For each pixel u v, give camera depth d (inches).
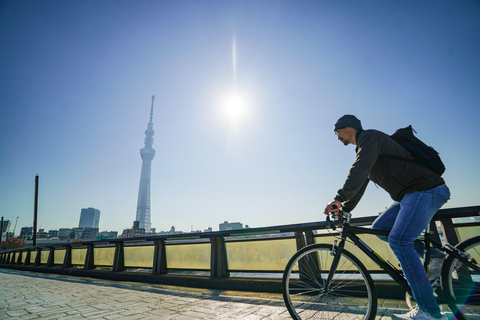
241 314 114.0
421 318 72.7
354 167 78.2
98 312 130.1
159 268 240.2
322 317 88.8
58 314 130.4
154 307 135.5
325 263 92.0
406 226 74.5
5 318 127.2
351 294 109.3
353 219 137.9
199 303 140.4
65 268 384.2
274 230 169.8
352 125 88.1
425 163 75.3
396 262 127.6
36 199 1062.4
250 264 186.5
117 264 289.0
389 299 120.5
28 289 223.5
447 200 75.3
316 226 152.2
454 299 74.7
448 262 76.5
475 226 113.4
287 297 92.9
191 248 229.0
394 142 79.0
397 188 77.6
